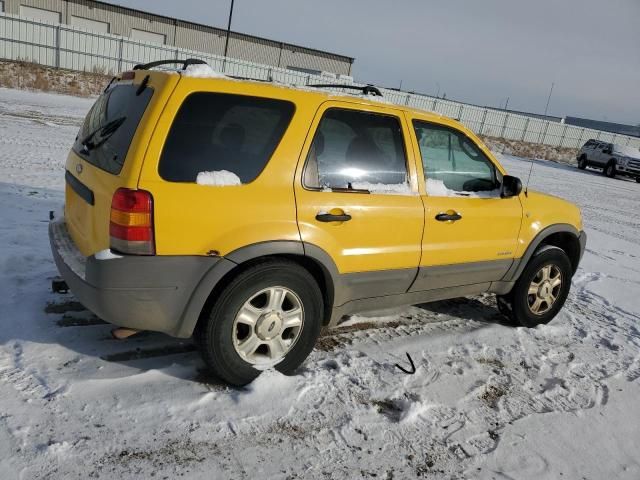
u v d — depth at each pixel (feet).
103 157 10.44
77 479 8.16
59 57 97.14
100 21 145.79
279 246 10.57
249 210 10.26
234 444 9.43
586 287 21.84
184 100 9.84
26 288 13.98
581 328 17.10
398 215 12.29
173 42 156.56
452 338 14.92
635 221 43.93
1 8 133.90
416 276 13.17
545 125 135.64
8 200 21.98
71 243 11.57
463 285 14.64
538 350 15.01
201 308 10.24
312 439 9.86
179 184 9.69
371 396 11.42
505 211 14.58
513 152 117.80
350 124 11.82
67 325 12.48
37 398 9.77
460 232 13.66
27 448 8.55
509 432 10.97
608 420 11.91
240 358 10.84
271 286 10.79
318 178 11.25
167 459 8.85
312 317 11.50
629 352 15.64
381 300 13.08
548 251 15.96
